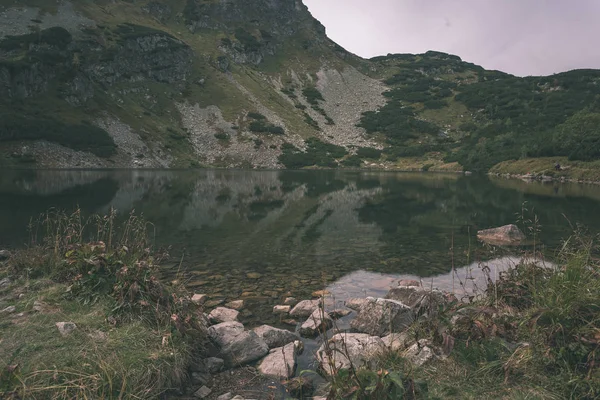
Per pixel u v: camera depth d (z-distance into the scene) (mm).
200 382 4445
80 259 5949
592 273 4625
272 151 101625
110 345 4145
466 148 99812
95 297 5277
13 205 20375
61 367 3617
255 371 4816
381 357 4258
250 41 166125
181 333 4664
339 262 11125
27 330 4316
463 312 4531
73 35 100250
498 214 21984
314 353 5395
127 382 3678
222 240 14141
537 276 5793
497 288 5824
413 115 134000
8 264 7391
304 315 6941
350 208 24750
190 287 8547
